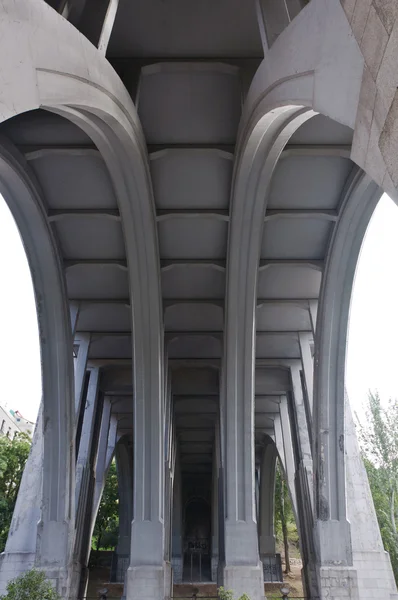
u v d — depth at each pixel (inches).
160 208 693.9
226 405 793.6
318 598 760.3
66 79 331.6
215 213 689.0
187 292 834.8
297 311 865.5
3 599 610.5
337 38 259.3
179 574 1681.8
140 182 606.9
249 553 760.3
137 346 770.2
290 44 348.2
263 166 576.4
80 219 688.4
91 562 1796.3
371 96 210.7
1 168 577.0
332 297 749.3
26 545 789.9
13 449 1585.9
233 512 778.8
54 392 773.9
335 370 774.5
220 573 820.6
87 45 372.8
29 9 274.1
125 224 664.4
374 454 1416.1
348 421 907.4
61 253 740.7
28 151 586.2
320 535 762.8
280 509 2090.3
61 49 319.0
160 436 785.6
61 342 759.1
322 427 778.2
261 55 554.9
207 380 1103.0
